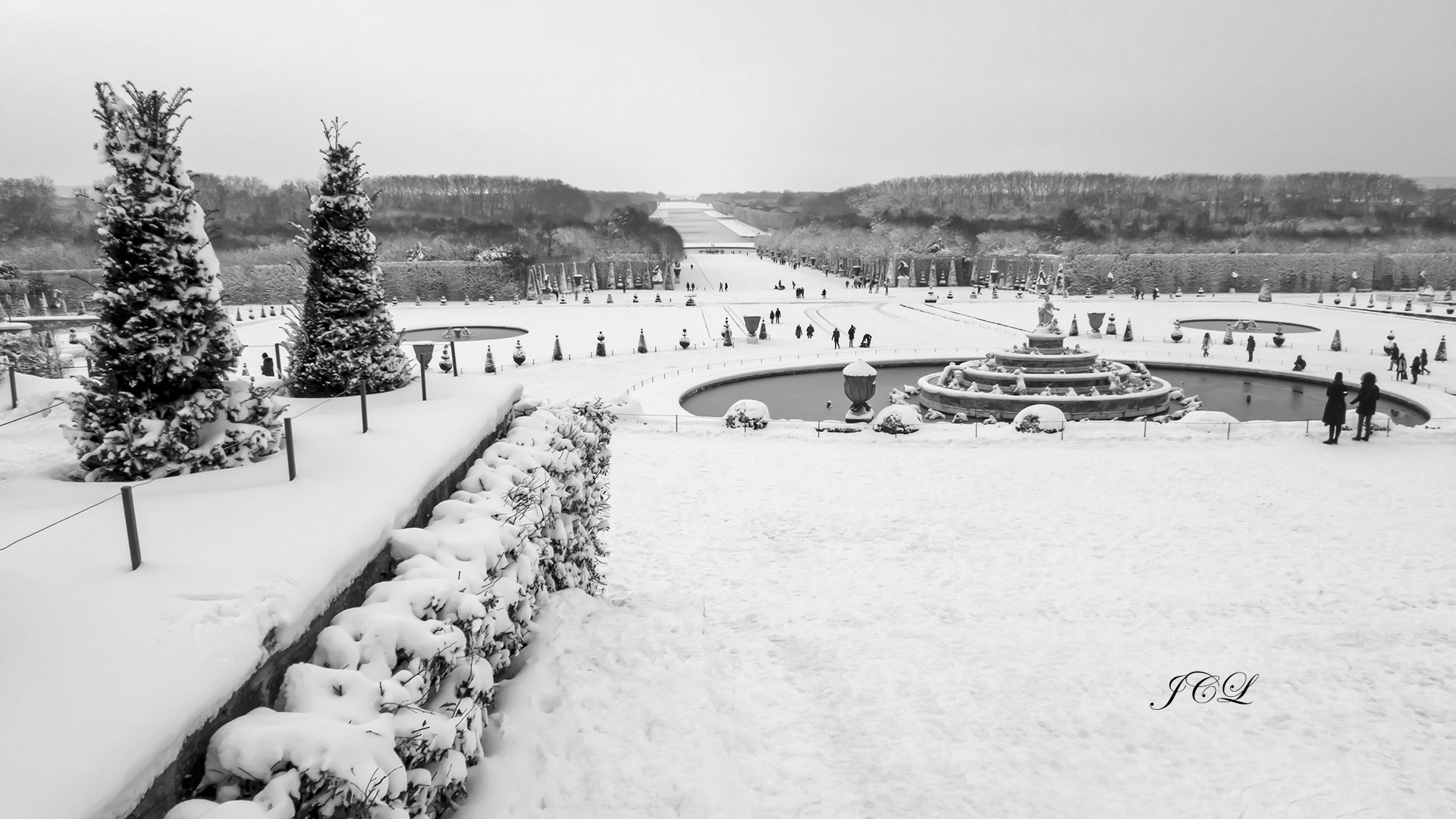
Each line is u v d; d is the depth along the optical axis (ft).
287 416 22.85
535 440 33.60
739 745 24.16
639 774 22.03
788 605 38.27
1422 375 130.72
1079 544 46.96
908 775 23.35
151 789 11.62
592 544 37.81
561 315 252.83
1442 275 327.88
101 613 14.10
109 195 25.08
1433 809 22.12
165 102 25.82
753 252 622.95
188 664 12.92
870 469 67.15
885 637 33.96
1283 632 33.91
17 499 21.62
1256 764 24.25
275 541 17.74
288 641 15.03
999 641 33.50
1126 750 24.98
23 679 12.16
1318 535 47.16
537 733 22.97
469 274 321.11
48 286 253.24
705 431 86.43
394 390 39.45
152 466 24.36
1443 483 57.36
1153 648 32.58
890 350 172.96
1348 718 26.84
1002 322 225.97
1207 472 62.75
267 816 12.10
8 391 45.11
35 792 10.10
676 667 28.60
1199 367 148.25
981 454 71.92
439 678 17.71
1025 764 24.13
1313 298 293.23
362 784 13.34
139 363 24.82
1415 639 32.99
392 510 20.76
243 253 317.63
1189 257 335.26
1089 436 77.20
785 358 161.48
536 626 28.25
